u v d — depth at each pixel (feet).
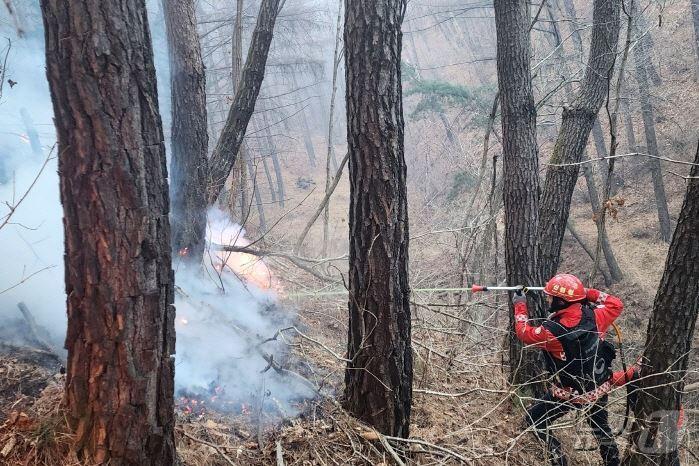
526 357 15.85
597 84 18.07
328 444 11.05
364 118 10.27
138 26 7.47
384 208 10.48
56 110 7.26
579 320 13.10
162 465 8.02
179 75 15.26
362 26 10.05
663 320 11.87
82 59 7.04
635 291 43.65
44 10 7.13
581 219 55.67
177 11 15.12
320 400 12.26
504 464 12.79
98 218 7.32
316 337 16.58
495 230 24.36
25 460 7.75
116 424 7.59
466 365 17.22
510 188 16.56
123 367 7.54
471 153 48.49
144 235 7.55
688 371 12.19
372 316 10.89
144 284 7.60
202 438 10.34
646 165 54.85
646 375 12.21
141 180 7.50
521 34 16.38
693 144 51.96
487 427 14.02
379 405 11.25
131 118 7.38
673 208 49.90
